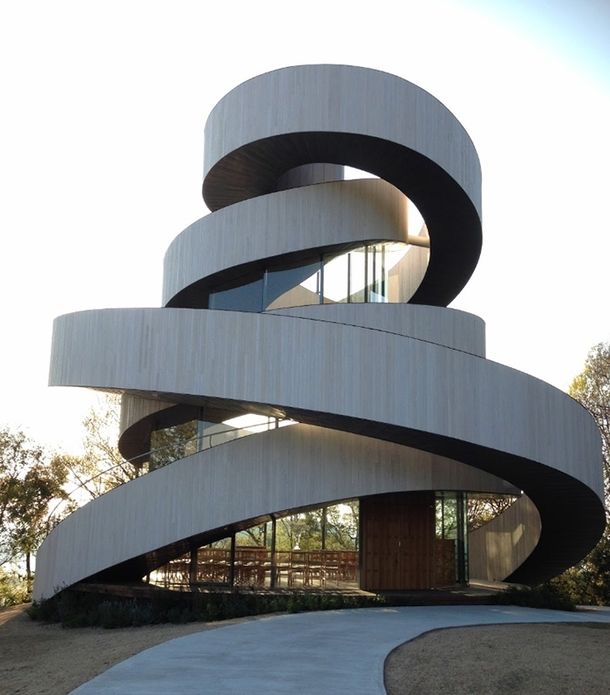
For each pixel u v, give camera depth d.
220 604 15.52
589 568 30.02
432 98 17.78
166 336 15.80
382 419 14.65
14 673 10.70
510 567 23.47
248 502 16.42
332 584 17.62
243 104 18.58
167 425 19.58
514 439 15.34
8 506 31.41
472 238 20.27
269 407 15.78
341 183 18.58
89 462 33.97
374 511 18.23
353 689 7.65
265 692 7.50
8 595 29.50
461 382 15.12
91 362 16.44
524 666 9.04
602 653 10.03
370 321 17.78
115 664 9.66
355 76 17.56
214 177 20.27
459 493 18.64
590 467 16.98
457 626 12.38
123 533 16.86
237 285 18.98
